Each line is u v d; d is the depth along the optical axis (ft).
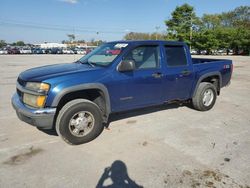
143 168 10.08
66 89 11.30
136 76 13.75
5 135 13.37
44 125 11.29
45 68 13.58
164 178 9.36
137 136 13.47
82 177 9.40
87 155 11.19
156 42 15.05
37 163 10.39
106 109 13.08
